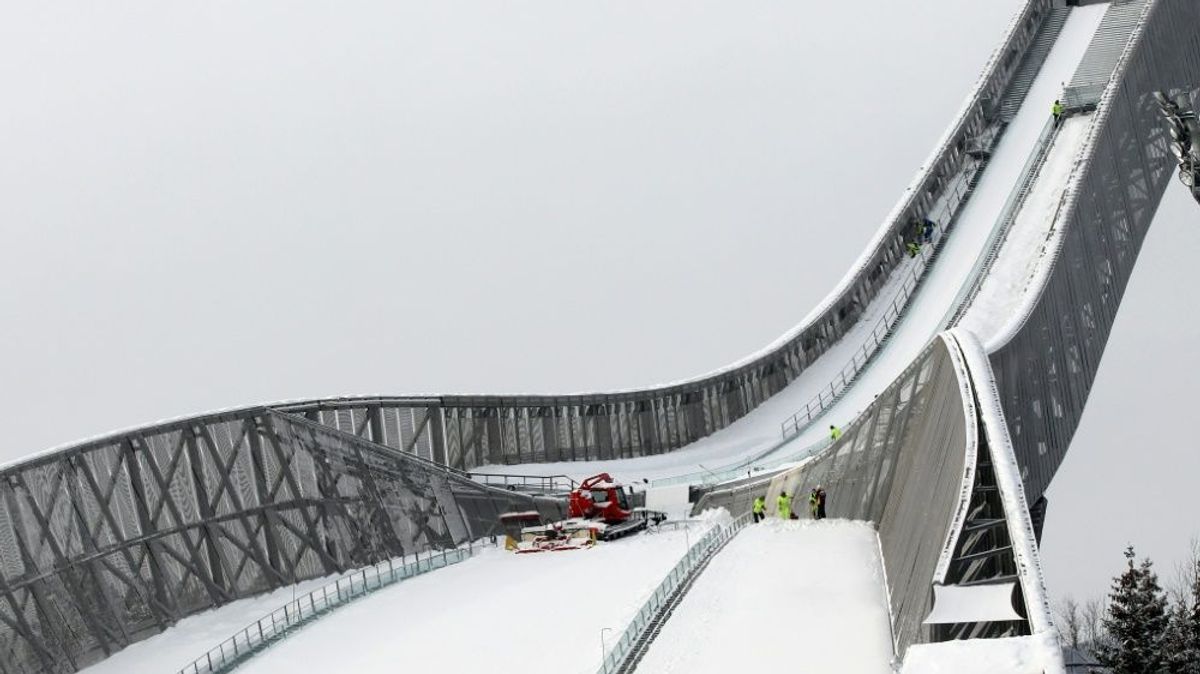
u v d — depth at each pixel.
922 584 31.83
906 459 46.91
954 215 109.88
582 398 96.06
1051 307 65.88
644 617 40.16
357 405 76.81
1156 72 96.44
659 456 99.62
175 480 61.56
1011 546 27.86
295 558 65.81
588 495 70.81
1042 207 94.56
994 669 22.52
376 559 69.88
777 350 106.75
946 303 99.50
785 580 42.53
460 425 85.12
